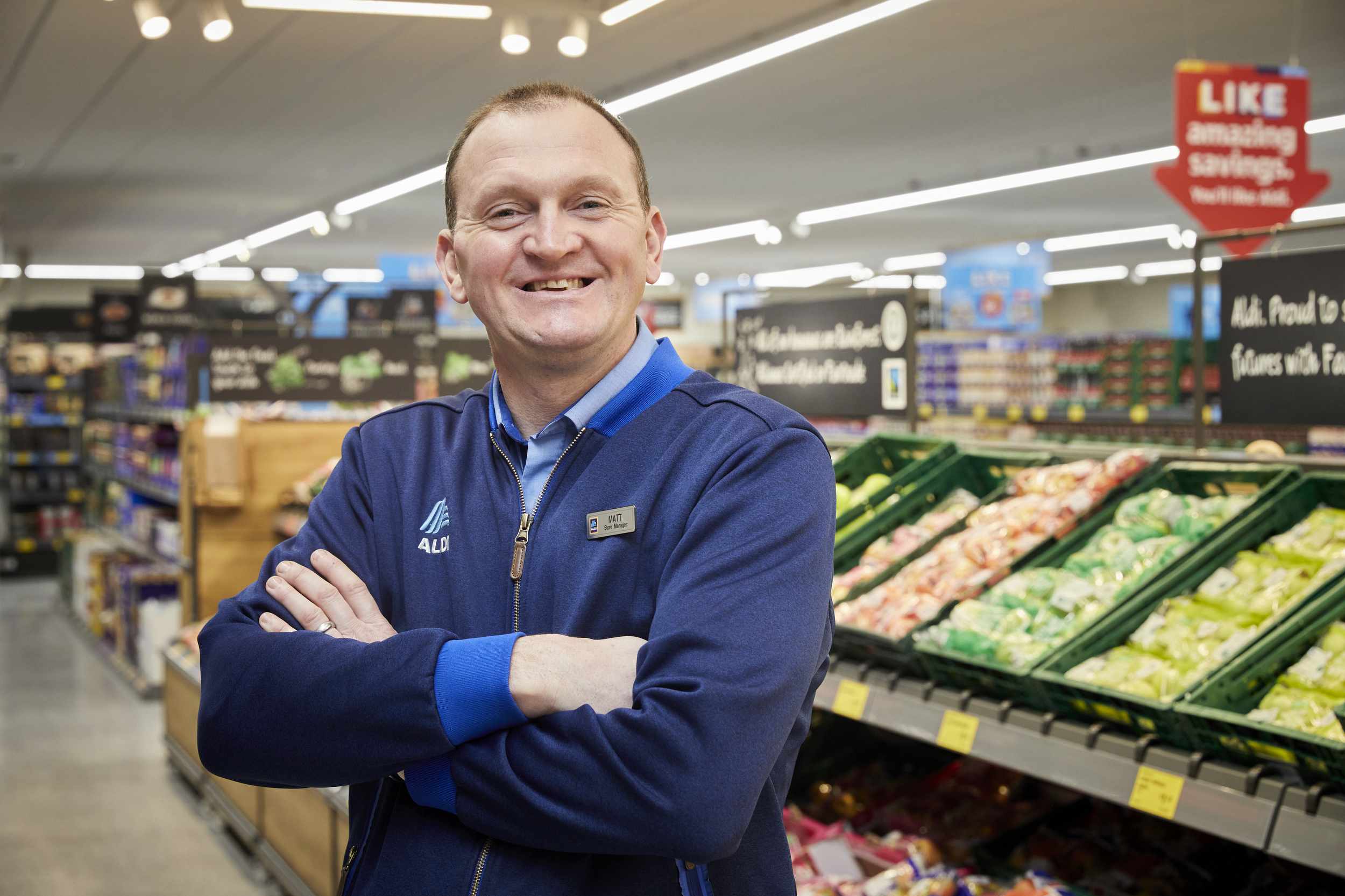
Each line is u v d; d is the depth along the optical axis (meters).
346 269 22.25
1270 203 5.86
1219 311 2.77
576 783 1.05
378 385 6.63
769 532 1.12
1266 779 1.81
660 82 8.92
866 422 9.02
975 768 3.16
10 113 10.02
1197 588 2.31
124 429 8.58
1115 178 12.98
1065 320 23.73
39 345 13.11
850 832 3.00
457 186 1.26
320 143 11.30
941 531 2.94
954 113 10.20
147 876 4.39
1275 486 2.41
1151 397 9.82
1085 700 2.12
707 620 1.08
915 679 2.55
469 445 1.32
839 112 10.15
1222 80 5.80
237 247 18.98
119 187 13.58
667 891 1.14
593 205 1.22
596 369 1.25
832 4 7.22
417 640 1.11
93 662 8.21
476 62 8.56
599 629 1.18
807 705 1.25
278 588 1.27
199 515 5.97
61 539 11.24
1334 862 1.68
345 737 1.11
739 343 4.28
